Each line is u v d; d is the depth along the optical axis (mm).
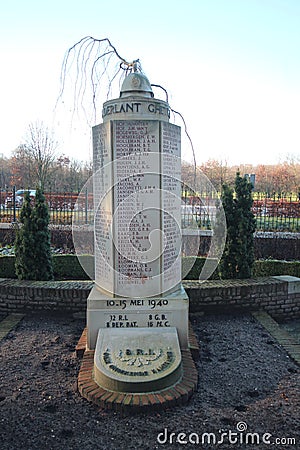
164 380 4113
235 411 3908
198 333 5945
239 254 7352
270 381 4512
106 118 5188
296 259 12008
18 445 3406
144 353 4500
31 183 25078
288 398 4148
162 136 4973
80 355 5121
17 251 7414
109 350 4559
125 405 3861
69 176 23078
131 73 5262
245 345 5516
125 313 5133
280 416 3826
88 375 4445
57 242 12531
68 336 5824
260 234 12695
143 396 3992
